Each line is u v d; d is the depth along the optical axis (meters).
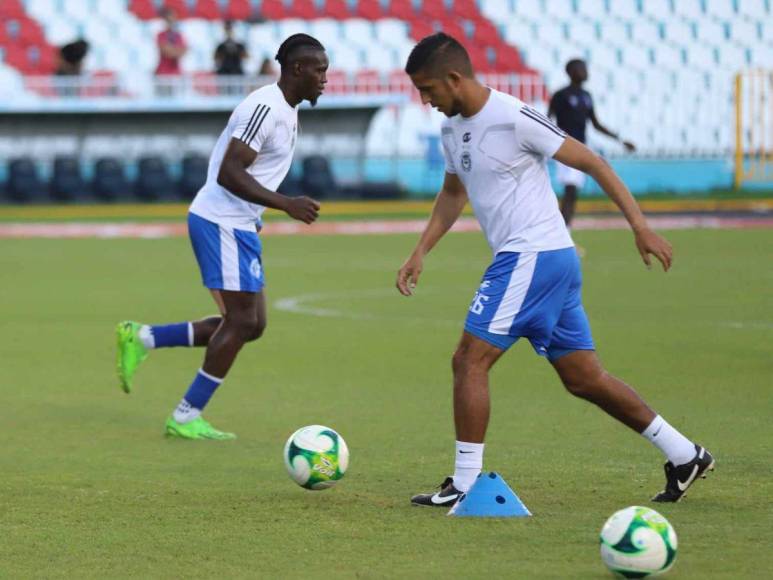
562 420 24.70
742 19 111.00
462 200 19.31
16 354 34.09
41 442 23.31
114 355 33.94
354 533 16.47
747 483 19.28
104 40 98.81
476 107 17.52
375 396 27.72
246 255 23.70
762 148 98.50
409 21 105.56
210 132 93.56
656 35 109.06
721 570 14.44
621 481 19.52
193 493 19.03
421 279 52.12
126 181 91.00
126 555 15.48
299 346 35.00
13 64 94.75
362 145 94.75
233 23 96.94
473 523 16.97
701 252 61.38
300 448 18.56
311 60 23.02
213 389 23.67
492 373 30.53
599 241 68.38
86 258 61.84
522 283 17.47
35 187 89.56
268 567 14.88
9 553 15.61
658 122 104.44
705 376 29.55
